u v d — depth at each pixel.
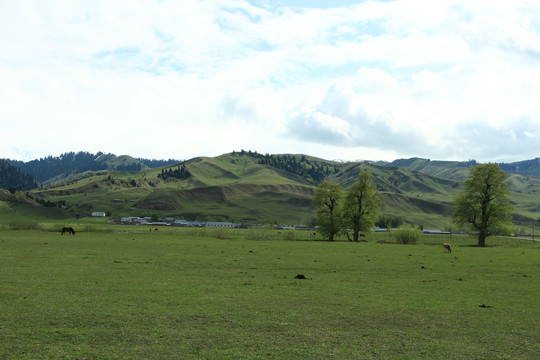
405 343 17.36
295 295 27.47
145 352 15.29
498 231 99.62
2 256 47.28
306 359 14.94
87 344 16.11
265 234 123.62
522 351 16.64
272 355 15.30
